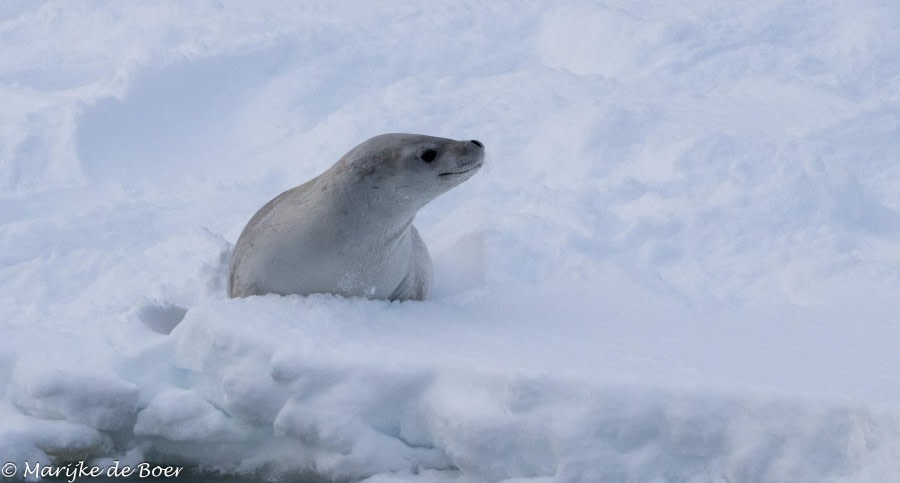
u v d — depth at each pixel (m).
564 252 11.39
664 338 8.20
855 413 6.32
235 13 22.97
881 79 17.97
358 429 7.38
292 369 7.52
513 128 16.27
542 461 6.88
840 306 9.36
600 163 14.83
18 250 12.64
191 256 11.66
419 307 9.24
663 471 6.69
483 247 11.30
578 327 8.62
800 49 19.39
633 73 19.06
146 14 23.28
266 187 15.25
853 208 12.54
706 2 22.23
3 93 19.03
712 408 6.64
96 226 13.38
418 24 22.00
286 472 7.78
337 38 20.81
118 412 7.99
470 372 7.20
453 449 7.05
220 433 7.95
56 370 7.92
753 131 15.56
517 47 20.92
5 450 7.65
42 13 24.03
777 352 7.71
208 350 8.09
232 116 18.50
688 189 13.52
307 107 18.50
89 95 18.23
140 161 16.97
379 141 9.24
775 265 11.07
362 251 9.19
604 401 6.77
